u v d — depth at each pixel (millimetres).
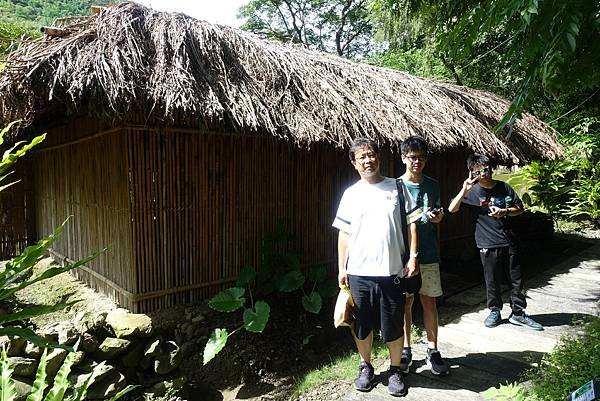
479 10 1962
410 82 5754
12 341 3072
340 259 2947
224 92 3652
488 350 3596
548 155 7004
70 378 3082
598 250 7219
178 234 3941
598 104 8242
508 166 6449
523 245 7254
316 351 3916
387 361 3424
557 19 1616
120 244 3887
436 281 3162
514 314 4137
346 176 5145
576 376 2268
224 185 4203
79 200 4777
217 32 4082
